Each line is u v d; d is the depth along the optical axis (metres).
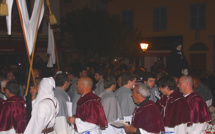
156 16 22.98
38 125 3.72
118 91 5.08
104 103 4.52
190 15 21.53
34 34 4.25
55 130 4.41
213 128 5.13
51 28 6.14
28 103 3.97
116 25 18.88
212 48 20.64
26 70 4.07
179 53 5.60
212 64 20.62
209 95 6.44
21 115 4.04
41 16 4.73
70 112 4.57
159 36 22.91
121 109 4.87
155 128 3.56
